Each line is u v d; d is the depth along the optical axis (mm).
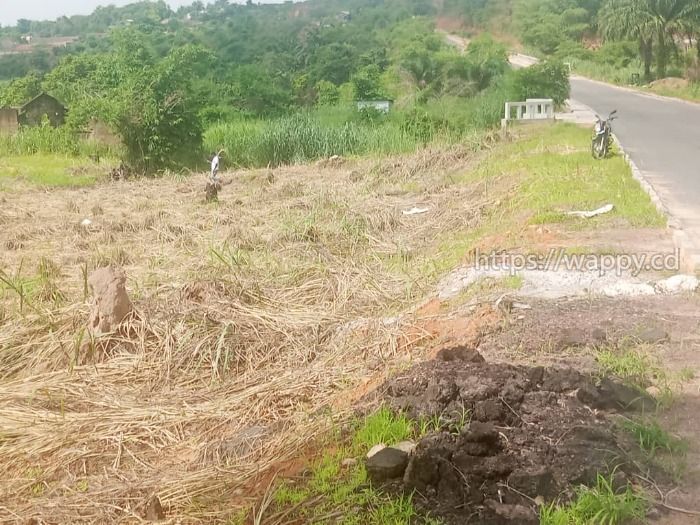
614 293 8352
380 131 25828
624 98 40062
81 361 7980
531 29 70625
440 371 5973
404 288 9812
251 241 12461
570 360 6555
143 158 24125
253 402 6883
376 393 6078
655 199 12586
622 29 53125
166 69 25203
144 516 5137
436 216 14203
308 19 93250
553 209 12461
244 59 58125
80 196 18906
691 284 8344
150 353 7934
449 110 29062
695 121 26953
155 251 12602
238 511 5016
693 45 53812
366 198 16188
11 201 17906
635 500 4453
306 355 7895
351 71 48938
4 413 6852
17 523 5227
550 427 5223
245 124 29250
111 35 50562
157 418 6688
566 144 19953
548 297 8352
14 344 8430
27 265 12031
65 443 6348
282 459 5574
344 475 5027
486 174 17281
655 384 6098
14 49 85250
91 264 11875
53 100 33219
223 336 7918
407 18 76625
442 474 4664
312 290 9836
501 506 4512
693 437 5207
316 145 24859
